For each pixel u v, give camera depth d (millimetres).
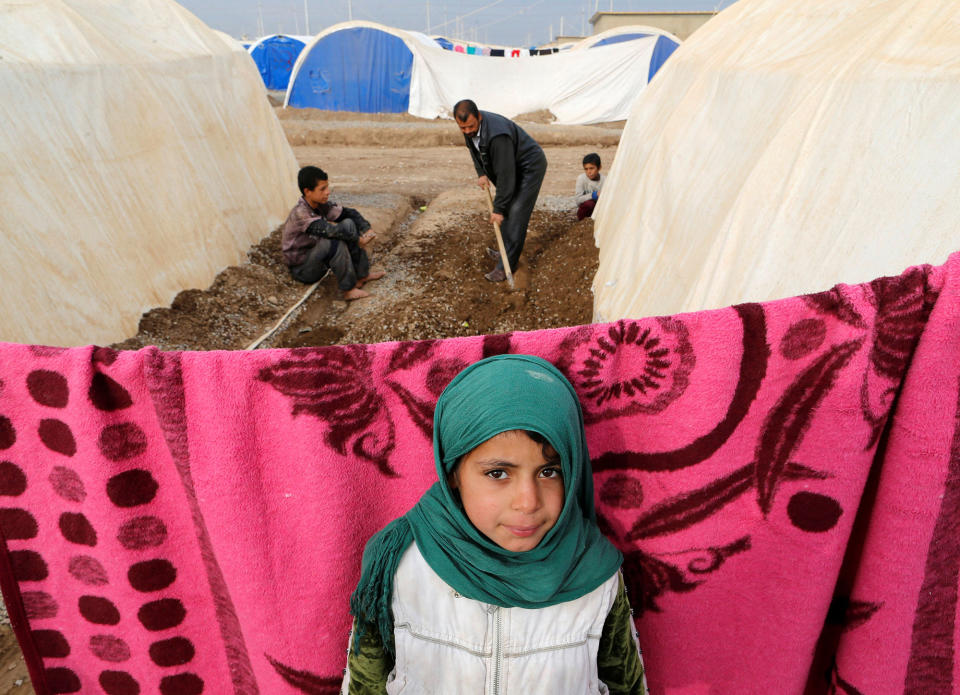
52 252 3891
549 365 1031
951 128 1699
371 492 1219
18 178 3818
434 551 1072
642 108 5734
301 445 1147
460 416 959
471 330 5105
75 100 4363
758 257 2338
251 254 6035
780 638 1327
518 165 5395
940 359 1059
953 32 1942
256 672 1368
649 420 1190
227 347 4707
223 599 1329
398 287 5781
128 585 1283
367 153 13750
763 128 2916
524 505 972
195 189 5418
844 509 1187
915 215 1704
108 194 4461
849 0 2900
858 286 1059
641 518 1277
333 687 1356
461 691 1104
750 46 3598
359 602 1104
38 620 1335
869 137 1984
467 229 7012
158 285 4758
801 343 1100
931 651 1259
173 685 1431
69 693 1432
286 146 7656
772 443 1176
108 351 1084
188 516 1250
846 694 1340
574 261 5676
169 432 1120
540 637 1085
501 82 17578
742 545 1271
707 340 1108
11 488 1190
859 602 1274
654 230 4043
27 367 1083
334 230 5387
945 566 1194
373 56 17562
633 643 1211
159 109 5172
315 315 5438
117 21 5480
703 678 1426
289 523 1213
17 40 4262
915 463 1127
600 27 31547
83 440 1128
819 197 2121
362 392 1131
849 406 1114
